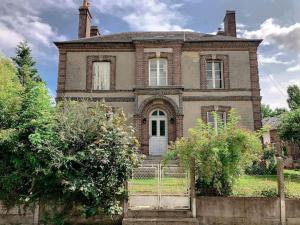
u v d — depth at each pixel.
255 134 10.58
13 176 9.20
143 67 21.17
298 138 20.06
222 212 9.83
